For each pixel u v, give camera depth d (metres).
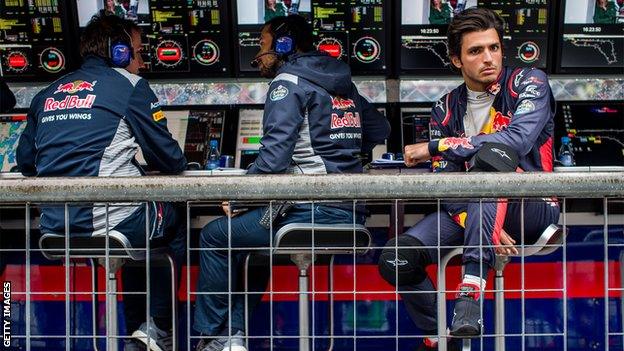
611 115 4.07
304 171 3.06
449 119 3.01
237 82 4.18
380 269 2.79
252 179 2.12
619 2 4.07
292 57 3.10
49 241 2.91
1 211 3.46
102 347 3.68
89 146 3.04
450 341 2.97
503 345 2.75
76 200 2.13
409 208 3.33
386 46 4.10
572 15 4.08
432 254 2.82
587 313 3.64
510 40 4.11
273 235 2.88
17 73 4.18
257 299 3.16
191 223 3.46
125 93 3.08
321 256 2.99
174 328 2.80
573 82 4.14
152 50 4.12
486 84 2.88
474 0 4.07
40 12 4.13
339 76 3.09
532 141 2.75
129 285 3.23
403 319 3.63
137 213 2.90
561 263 3.62
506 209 2.60
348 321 3.65
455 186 2.11
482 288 2.31
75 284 3.71
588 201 3.36
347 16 4.09
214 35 4.11
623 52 4.11
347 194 2.12
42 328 3.71
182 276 3.64
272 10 4.08
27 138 3.27
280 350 3.66
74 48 4.16
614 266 3.62
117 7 4.11
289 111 2.97
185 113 4.16
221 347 2.93
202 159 4.02
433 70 4.11
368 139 3.50
